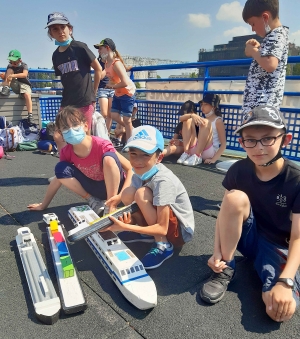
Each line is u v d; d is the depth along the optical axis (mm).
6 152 5168
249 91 2768
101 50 4645
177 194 2055
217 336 1462
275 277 1621
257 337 1460
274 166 1643
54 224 2232
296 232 1608
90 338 1456
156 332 1485
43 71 6832
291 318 1577
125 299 1701
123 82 4703
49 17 3363
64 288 1684
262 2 2393
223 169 4082
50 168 4258
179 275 1914
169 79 5523
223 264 1746
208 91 4812
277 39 2484
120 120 5137
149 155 1908
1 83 5758
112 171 2480
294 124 4090
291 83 4047
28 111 5762
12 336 1469
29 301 1699
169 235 2053
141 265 1814
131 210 2035
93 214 2488
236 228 1671
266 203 1739
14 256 2119
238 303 1679
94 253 2129
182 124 4680
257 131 1552
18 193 3291
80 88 3607
